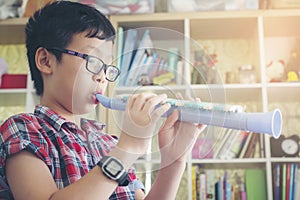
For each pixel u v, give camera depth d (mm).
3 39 2455
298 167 2201
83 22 836
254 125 710
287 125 2361
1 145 758
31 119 796
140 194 925
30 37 910
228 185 2156
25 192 703
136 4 2209
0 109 2461
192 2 2230
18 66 2496
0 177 763
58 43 837
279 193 2086
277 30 2367
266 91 2152
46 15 894
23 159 726
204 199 2113
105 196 688
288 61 2359
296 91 2240
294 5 2211
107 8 2188
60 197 679
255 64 2342
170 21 2223
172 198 897
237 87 2164
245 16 2221
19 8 2268
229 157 2135
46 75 865
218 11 2227
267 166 2088
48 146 767
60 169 765
